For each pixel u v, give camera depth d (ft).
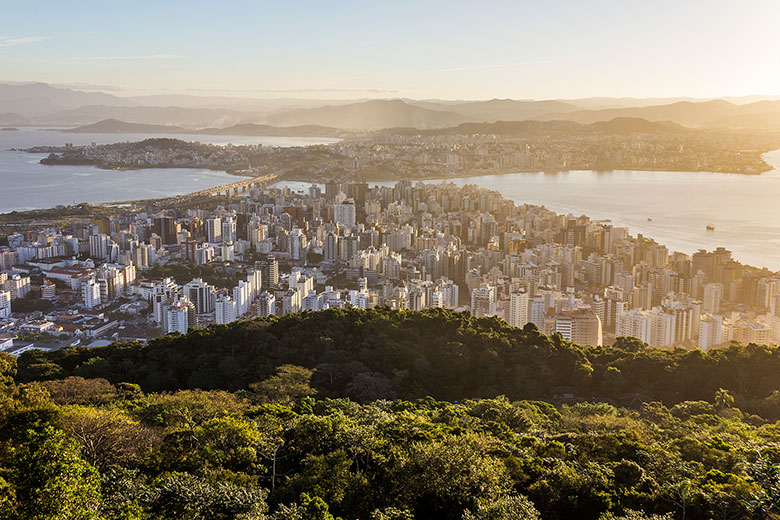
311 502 159.43
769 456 203.41
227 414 234.38
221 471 174.70
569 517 182.19
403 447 196.85
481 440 206.18
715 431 255.91
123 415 210.79
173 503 152.76
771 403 304.09
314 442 203.00
